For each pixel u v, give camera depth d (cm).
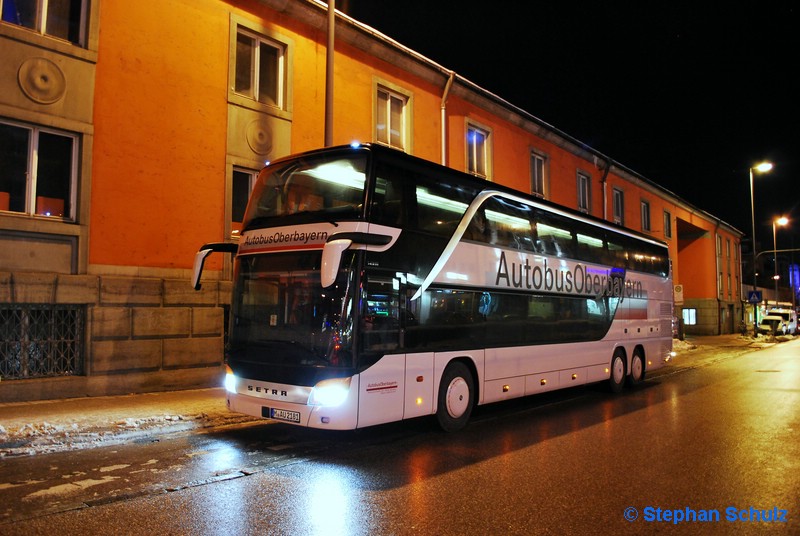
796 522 487
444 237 854
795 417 980
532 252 1062
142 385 1097
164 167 1159
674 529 470
